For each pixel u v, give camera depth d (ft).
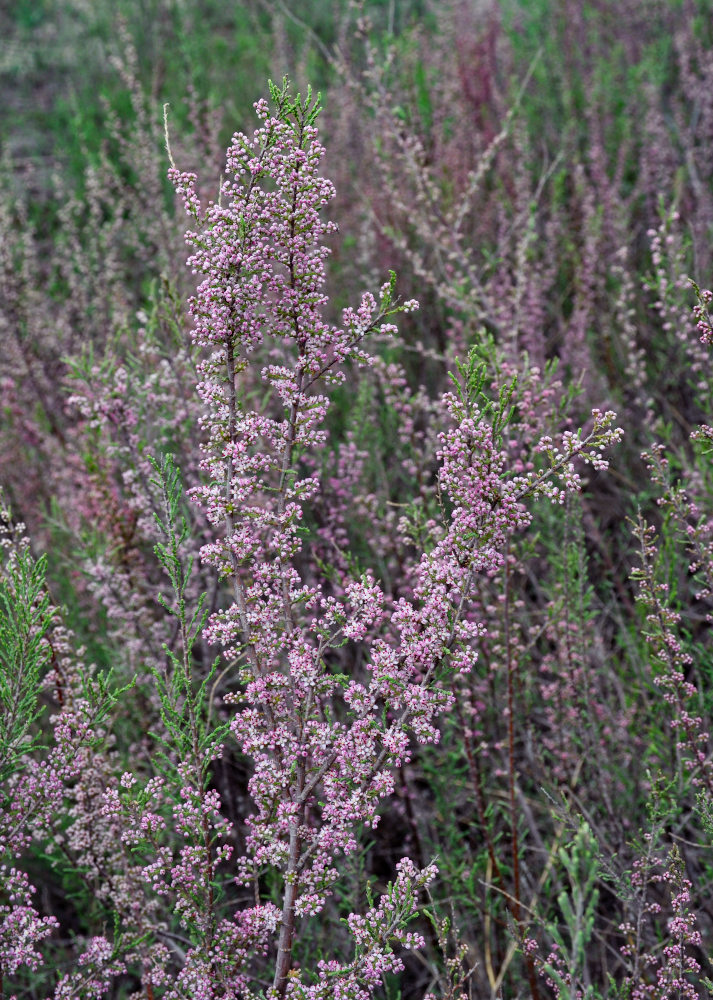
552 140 20.83
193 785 7.66
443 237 15.46
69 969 10.57
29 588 7.79
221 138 23.09
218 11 33.78
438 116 19.42
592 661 11.66
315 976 6.95
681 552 12.14
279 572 7.20
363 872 9.37
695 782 8.77
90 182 19.11
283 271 7.48
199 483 11.76
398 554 11.48
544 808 10.77
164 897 9.83
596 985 9.82
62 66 30.78
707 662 9.92
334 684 7.10
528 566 12.28
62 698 9.22
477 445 6.91
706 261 15.57
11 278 16.96
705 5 23.34
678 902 7.91
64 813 9.12
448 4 25.31
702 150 18.45
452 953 10.07
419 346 14.16
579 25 24.38
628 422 14.61
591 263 15.83
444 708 6.90
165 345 12.49
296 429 7.20
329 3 29.04
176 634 11.34
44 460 15.99
